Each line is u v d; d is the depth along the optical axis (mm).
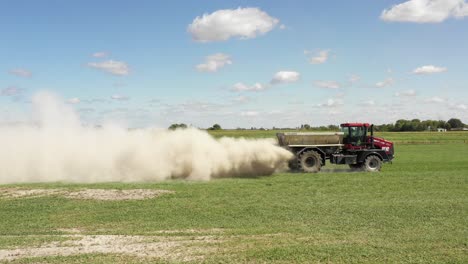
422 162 31531
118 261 8492
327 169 26656
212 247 9438
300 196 15898
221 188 17859
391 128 146625
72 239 10172
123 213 13156
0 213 13258
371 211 13156
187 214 12977
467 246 9414
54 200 15219
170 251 9164
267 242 9812
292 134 24219
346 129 25016
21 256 8852
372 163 24641
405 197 15508
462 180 19812
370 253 8898
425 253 8906
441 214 12656
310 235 10445
